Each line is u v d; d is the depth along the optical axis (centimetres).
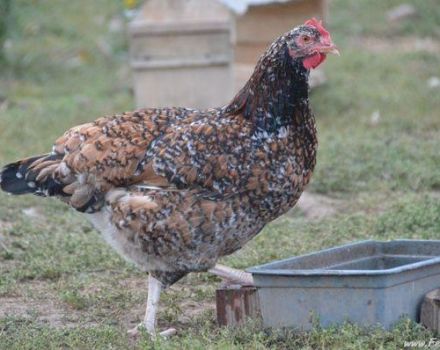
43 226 1070
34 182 749
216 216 709
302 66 720
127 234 726
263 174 711
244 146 712
